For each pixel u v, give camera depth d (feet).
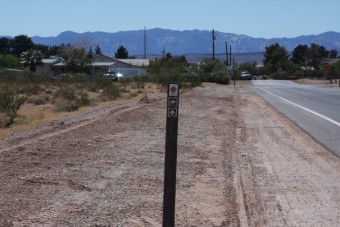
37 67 331.36
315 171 37.01
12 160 35.81
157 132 53.72
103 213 24.30
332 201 28.17
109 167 34.81
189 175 33.73
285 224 23.82
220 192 29.63
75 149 41.37
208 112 82.38
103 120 62.34
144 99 100.12
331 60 588.09
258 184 32.32
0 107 68.90
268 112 91.91
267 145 50.44
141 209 25.14
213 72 281.74
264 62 523.70
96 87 148.05
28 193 27.48
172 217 19.93
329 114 85.56
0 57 331.16
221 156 41.70
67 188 28.78
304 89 200.75
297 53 585.63
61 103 90.68
